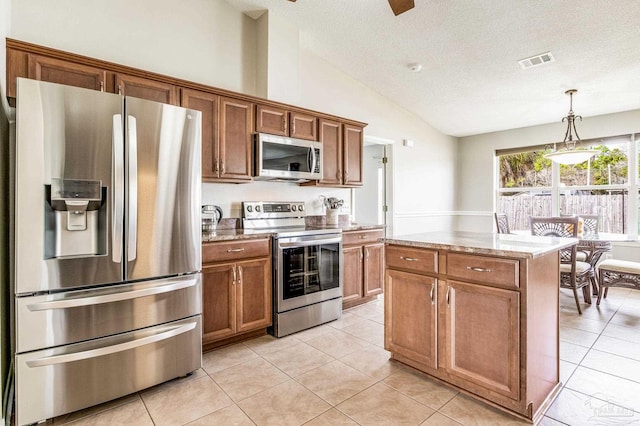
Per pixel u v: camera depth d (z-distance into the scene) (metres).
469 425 1.67
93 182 1.76
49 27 2.35
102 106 1.79
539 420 1.70
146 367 1.95
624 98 4.12
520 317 1.67
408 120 5.11
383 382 2.08
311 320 3.02
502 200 5.78
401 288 2.22
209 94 2.73
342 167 3.73
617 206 4.61
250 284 2.69
